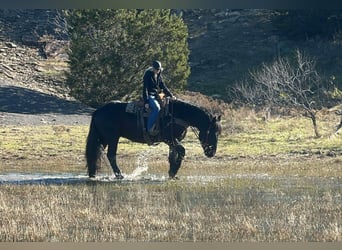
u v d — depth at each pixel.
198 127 19.62
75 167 23.09
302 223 12.88
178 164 19.62
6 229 12.25
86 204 14.92
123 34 43.59
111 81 43.34
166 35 44.91
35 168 22.75
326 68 50.44
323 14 56.00
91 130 19.95
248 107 39.25
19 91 45.34
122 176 19.84
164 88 20.00
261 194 16.73
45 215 13.43
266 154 26.31
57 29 59.97
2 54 55.62
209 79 52.41
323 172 21.41
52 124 36.59
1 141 28.83
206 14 64.19
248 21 61.47
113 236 11.96
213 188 17.66
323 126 33.41
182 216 13.55
